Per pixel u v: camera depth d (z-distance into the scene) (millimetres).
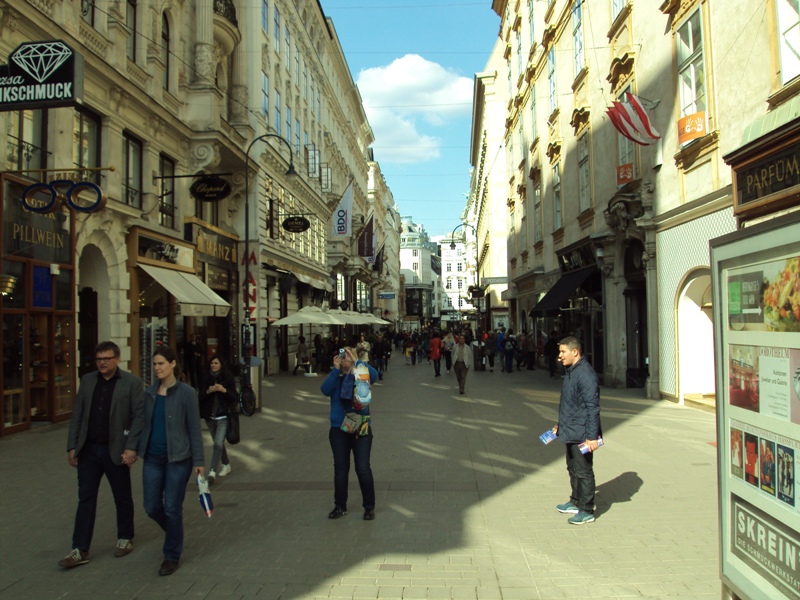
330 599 4531
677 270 14367
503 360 28578
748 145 9008
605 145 18875
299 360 28422
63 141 13445
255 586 4770
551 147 24766
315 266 37562
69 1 13414
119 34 15680
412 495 7324
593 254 20125
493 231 52906
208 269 21938
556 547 5535
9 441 11000
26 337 11922
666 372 15211
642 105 15672
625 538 5734
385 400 17406
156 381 5434
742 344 3582
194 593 4660
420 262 146250
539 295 28953
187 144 19922
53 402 12727
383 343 28375
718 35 12133
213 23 21781
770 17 10398
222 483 8102
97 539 5930
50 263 12602
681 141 12945
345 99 54094
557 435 6461
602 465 8633
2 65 10398
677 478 7879
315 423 13234
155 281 17859
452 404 16188
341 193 50781
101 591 4711
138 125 16859
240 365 13125
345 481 6516
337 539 5824
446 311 83750
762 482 3367
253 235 25750
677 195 14242
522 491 7469
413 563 5199
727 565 3758
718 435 3863
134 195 16922
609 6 18203
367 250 51375
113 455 5285
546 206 27172
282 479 8266
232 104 24828
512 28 34781
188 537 5941
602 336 20250
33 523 6406
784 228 3119
